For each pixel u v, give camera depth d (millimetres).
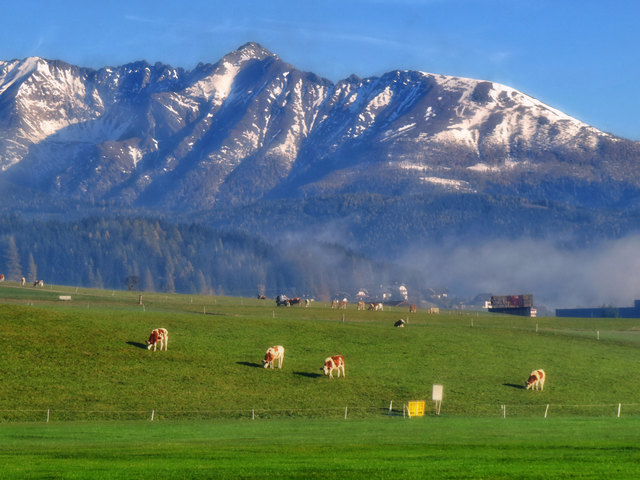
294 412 120062
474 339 199875
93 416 112125
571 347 197000
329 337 189875
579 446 74500
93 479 54812
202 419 112000
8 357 140250
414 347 184500
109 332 168750
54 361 142000
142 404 121062
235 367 151375
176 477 55656
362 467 59969
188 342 169750
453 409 127188
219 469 59125
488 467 59969
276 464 61625
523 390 147000
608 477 55500
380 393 138250
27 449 73375
